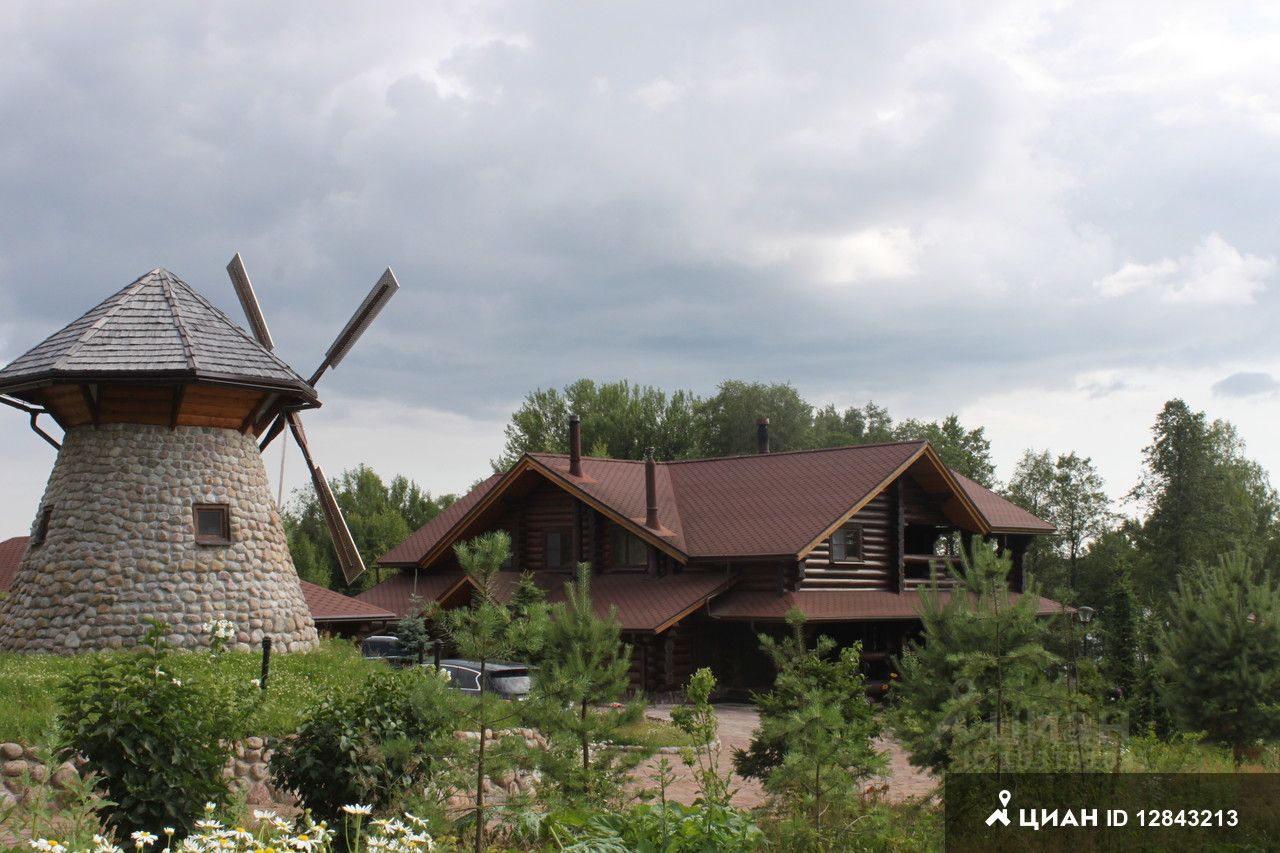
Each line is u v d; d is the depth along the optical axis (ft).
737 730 75.97
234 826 29.76
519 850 33.45
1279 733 54.08
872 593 102.78
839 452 109.50
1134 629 77.20
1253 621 56.29
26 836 28.30
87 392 64.64
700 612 97.81
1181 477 172.76
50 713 45.93
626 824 30.09
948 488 108.47
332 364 79.56
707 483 113.39
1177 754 41.50
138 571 64.28
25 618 65.00
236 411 69.46
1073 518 191.83
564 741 34.63
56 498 66.49
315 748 36.70
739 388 225.56
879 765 33.99
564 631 42.75
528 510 112.98
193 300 71.92
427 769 36.81
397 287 77.46
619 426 214.07
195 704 33.09
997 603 40.01
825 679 38.96
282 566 71.46
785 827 30.48
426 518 207.82
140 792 30.19
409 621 87.76
